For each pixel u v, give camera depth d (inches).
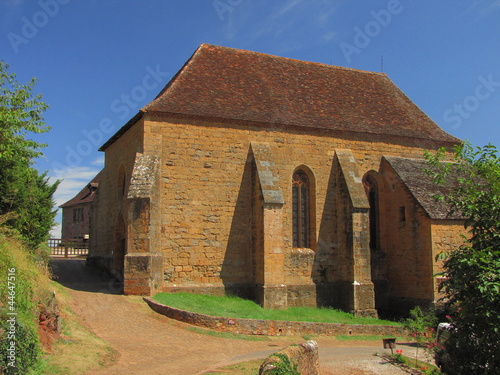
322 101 1088.2
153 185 829.2
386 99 1202.0
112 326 642.8
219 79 1015.0
